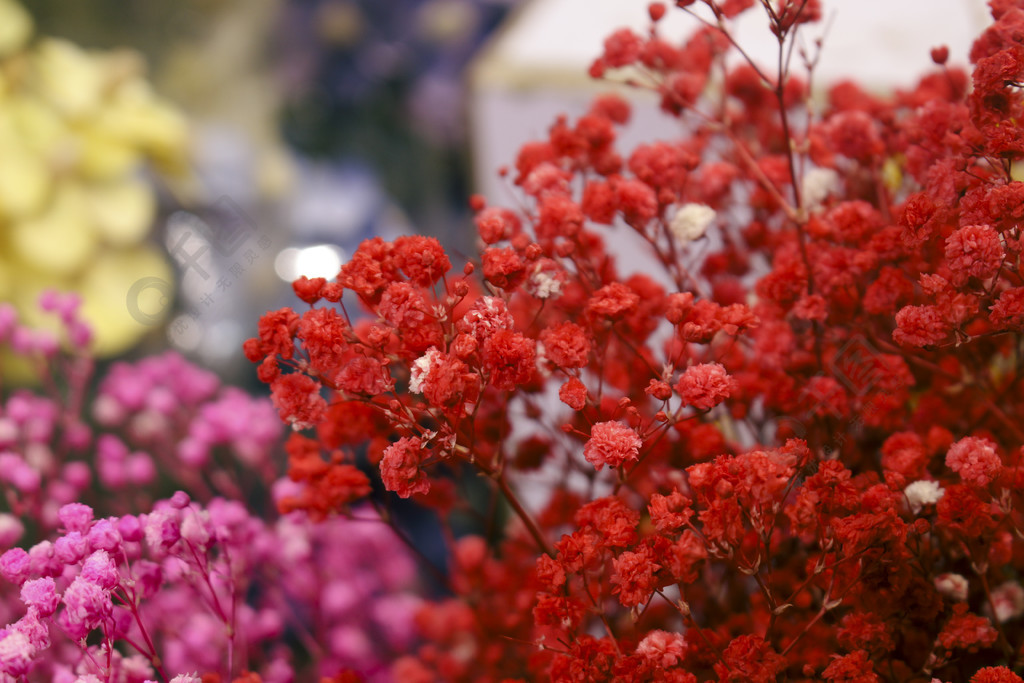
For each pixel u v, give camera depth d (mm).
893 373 348
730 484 317
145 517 343
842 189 376
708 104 419
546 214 349
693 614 362
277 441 414
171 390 423
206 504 408
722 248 385
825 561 328
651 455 357
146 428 415
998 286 328
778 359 353
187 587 365
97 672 334
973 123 330
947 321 321
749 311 333
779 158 384
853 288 353
